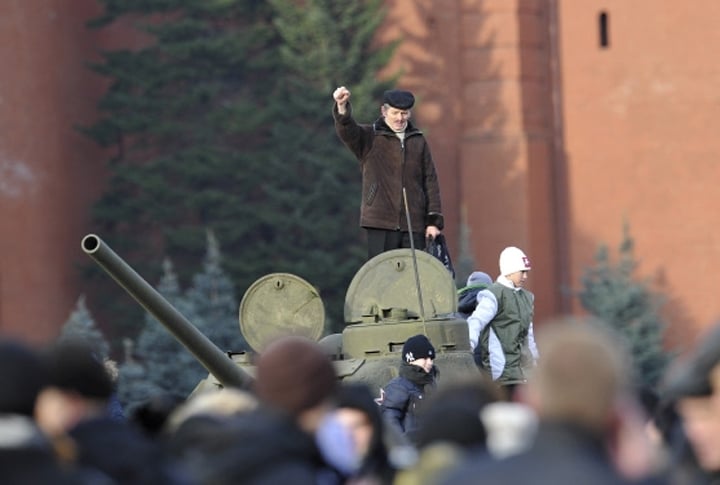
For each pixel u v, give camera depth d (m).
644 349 163.88
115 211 176.38
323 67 175.50
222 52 176.88
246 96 182.50
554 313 173.50
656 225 172.38
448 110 176.25
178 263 178.88
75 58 176.38
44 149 172.88
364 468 28.78
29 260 171.12
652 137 172.38
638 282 167.75
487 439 25.98
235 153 176.38
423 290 51.94
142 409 35.06
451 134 175.75
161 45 175.88
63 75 175.00
